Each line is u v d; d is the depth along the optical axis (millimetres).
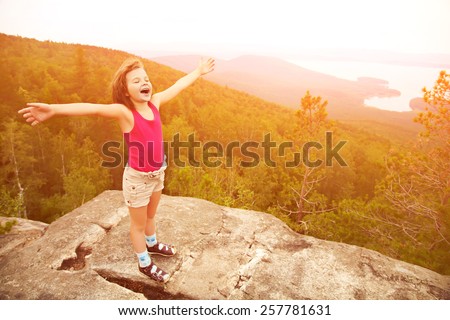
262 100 101875
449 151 8164
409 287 2473
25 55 62500
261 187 22453
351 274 2586
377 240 9336
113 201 3549
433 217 7277
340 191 30984
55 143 29094
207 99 73375
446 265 5492
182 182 7934
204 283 2439
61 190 29359
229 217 3350
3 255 2752
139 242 2322
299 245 2932
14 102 35188
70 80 44281
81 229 2992
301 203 15219
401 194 9047
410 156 8859
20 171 26891
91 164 28188
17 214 12820
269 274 2541
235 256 2738
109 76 44375
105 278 2473
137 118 1939
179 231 3020
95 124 32312
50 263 2600
